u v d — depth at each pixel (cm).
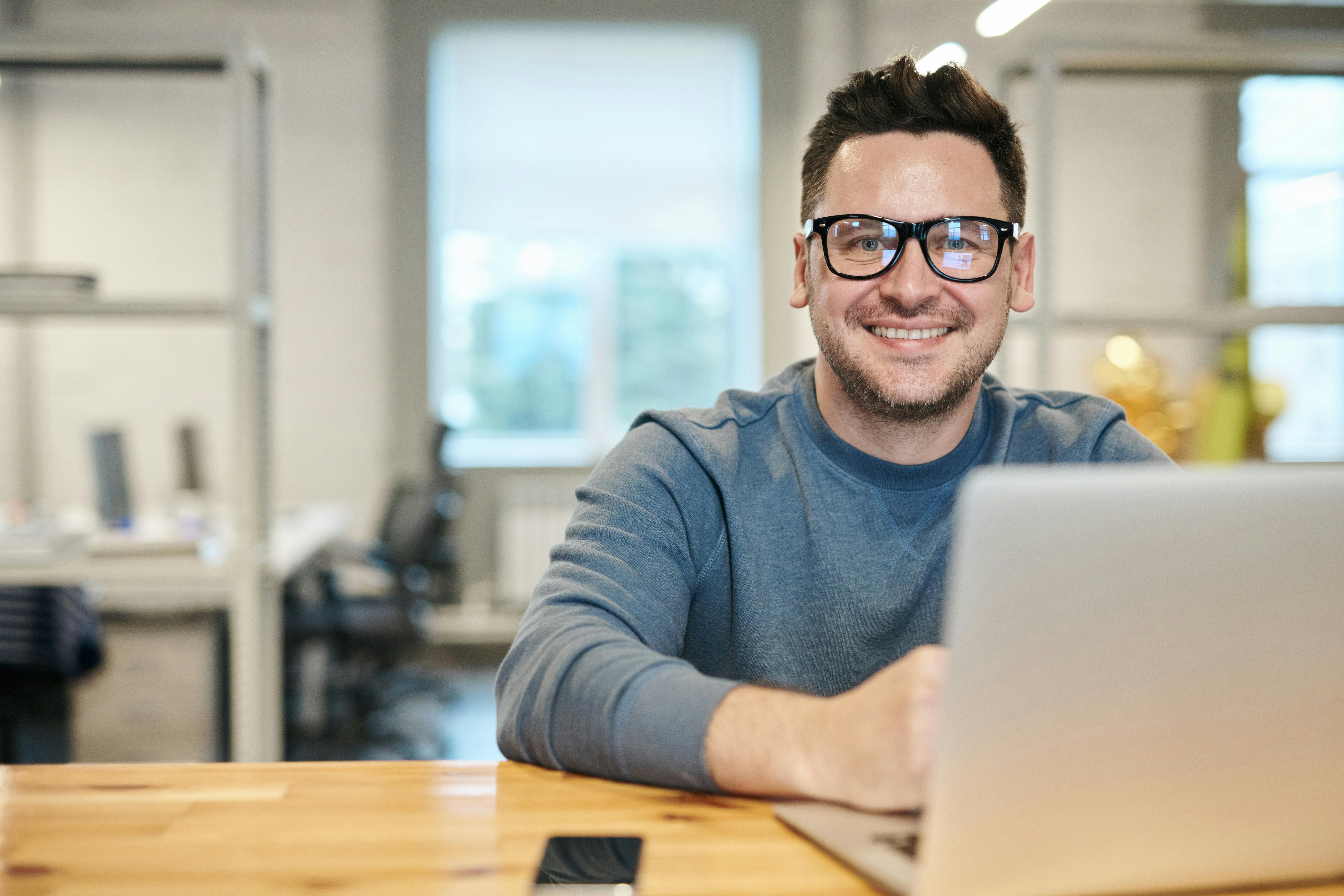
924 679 60
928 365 94
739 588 101
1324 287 525
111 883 55
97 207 484
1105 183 521
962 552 45
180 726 271
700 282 523
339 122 490
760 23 499
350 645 345
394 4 488
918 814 63
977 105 94
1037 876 48
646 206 505
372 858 59
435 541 362
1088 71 225
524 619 90
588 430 521
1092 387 523
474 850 60
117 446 277
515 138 500
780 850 60
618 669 74
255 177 203
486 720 375
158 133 485
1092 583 46
